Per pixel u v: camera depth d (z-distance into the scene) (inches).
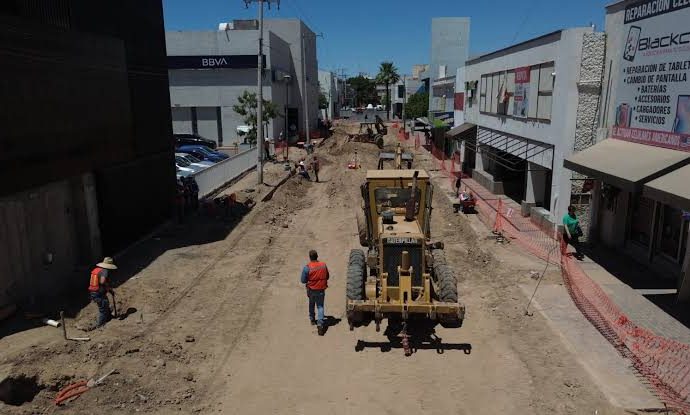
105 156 613.9
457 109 1550.2
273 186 1151.0
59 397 335.0
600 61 653.9
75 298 515.5
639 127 572.4
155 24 778.2
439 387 366.0
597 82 658.8
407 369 390.0
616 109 625.9
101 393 343.0
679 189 443.8
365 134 2212.1
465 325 459.5
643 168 501.7
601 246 676.1
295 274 603.8
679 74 498.6
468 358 403.5
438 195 1079.6
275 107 1701.5
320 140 2353.6
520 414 333.4
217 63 1819.6
